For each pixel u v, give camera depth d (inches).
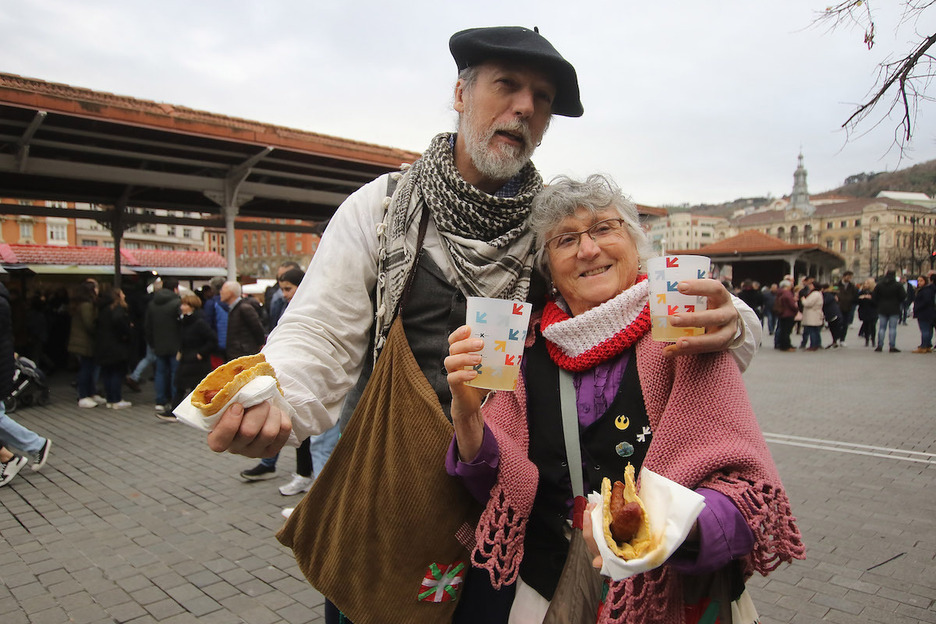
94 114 304.7
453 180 59.3
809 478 204.5
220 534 165.3
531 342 59.7
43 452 218.2
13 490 203.2
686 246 4862.2
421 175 62.4
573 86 63.4
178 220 523.5
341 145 392.5
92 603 129.9
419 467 53.9
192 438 272.5
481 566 51.4
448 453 52.0
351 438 57.9
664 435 48.6
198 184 407.8
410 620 54.6
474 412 50.4
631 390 53.1
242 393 41.8
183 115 331.9
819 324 602.5
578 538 51.4
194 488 203.6
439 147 62.8
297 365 52.9
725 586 48.7
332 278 59.7
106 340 335.3
